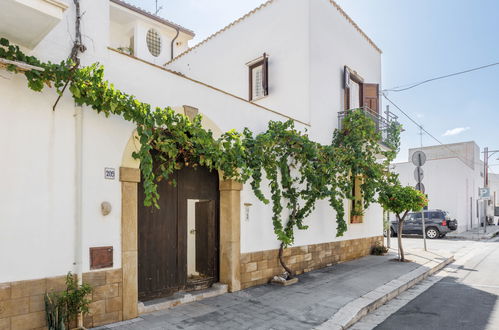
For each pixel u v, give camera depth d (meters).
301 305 5.68
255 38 10.52
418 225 18.66
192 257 6.79
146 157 4.63
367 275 8.05
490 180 36.69
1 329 3.73
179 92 5.79
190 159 5.98
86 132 4.54
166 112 5.03
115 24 12.73
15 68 3.74
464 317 5.41
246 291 6.50
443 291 7.12
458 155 28.55
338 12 10.57
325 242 9.20
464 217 22.39
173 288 5.75
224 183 6.59
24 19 3.52
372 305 5.88
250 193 6.97
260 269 7.07
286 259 7.79
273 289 6.68
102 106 4.43
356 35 11.62
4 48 3.91
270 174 7.17
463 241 16.91
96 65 4.38
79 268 4.30
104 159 4.70
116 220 4.78
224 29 11.44
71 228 4.32
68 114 4.39
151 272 5.45
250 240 6.89
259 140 6.78
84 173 4.49
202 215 6.75
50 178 4.19
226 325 4.75
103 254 4.60
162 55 13.30
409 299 6.55
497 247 14.29
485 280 8.16
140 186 5.35
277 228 7.19
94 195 4.57
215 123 6.40
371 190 9.57
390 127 11.41
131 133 5.01
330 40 10.09
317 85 9.40
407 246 14.48
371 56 12.65
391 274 8.18
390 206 10.04
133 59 5.16
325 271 8.51
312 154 7.64
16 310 3.84
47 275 4.09
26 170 4.02
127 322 4.70
